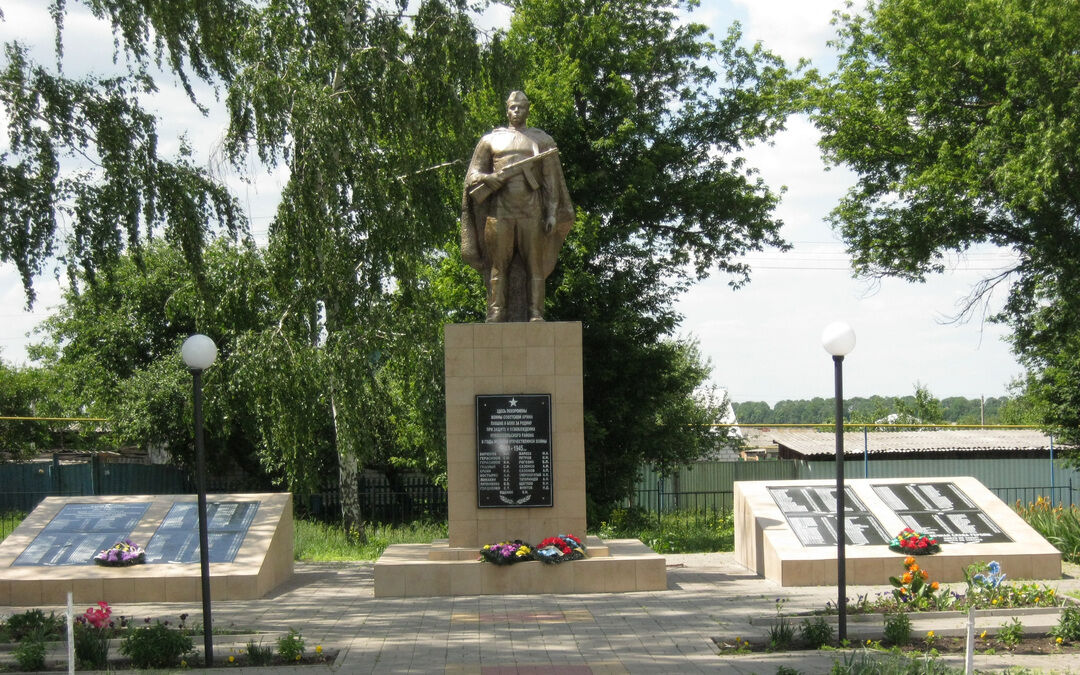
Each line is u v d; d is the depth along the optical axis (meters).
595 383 28.70
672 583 14.98
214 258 23.33
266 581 14.90
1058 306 26.77
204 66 19.53
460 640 10.93
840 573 10.61
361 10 21.20
